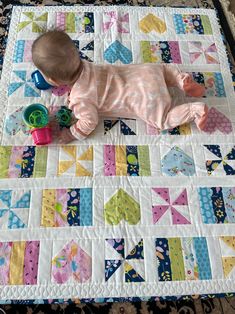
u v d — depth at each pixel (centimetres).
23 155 97
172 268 86
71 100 97
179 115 98
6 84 107
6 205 91
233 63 123
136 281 85
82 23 119
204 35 121
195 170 98
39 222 89
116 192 94
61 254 86
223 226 91
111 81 97
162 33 120
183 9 125
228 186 96
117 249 87
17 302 82
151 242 88
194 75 113
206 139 102
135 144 100
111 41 116
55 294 83
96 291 83
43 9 121
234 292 85
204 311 88
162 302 88
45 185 93
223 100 109
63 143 99
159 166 98
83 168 96
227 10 133
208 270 86
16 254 86
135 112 100
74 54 90
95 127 101
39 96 106
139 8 124
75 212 91
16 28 117
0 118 102
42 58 88
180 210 92
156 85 97
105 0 132
